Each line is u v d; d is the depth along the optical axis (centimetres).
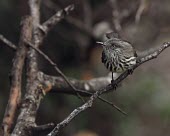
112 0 1221
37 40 940
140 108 1351
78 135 1298
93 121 1328
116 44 904
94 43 1351
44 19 1378
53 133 685
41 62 1327
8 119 810
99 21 1367
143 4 1255
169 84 1375
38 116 1309
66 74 1331
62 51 1378
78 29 1372
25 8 1305
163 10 1351
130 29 1289
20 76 865
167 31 1349
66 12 979
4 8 1306
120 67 899
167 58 1463
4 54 1324
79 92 929
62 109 1311
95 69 1340
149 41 1328
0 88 1299
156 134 1392
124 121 1338
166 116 1353
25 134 778
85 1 1353
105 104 1324
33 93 855
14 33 1329
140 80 1358
